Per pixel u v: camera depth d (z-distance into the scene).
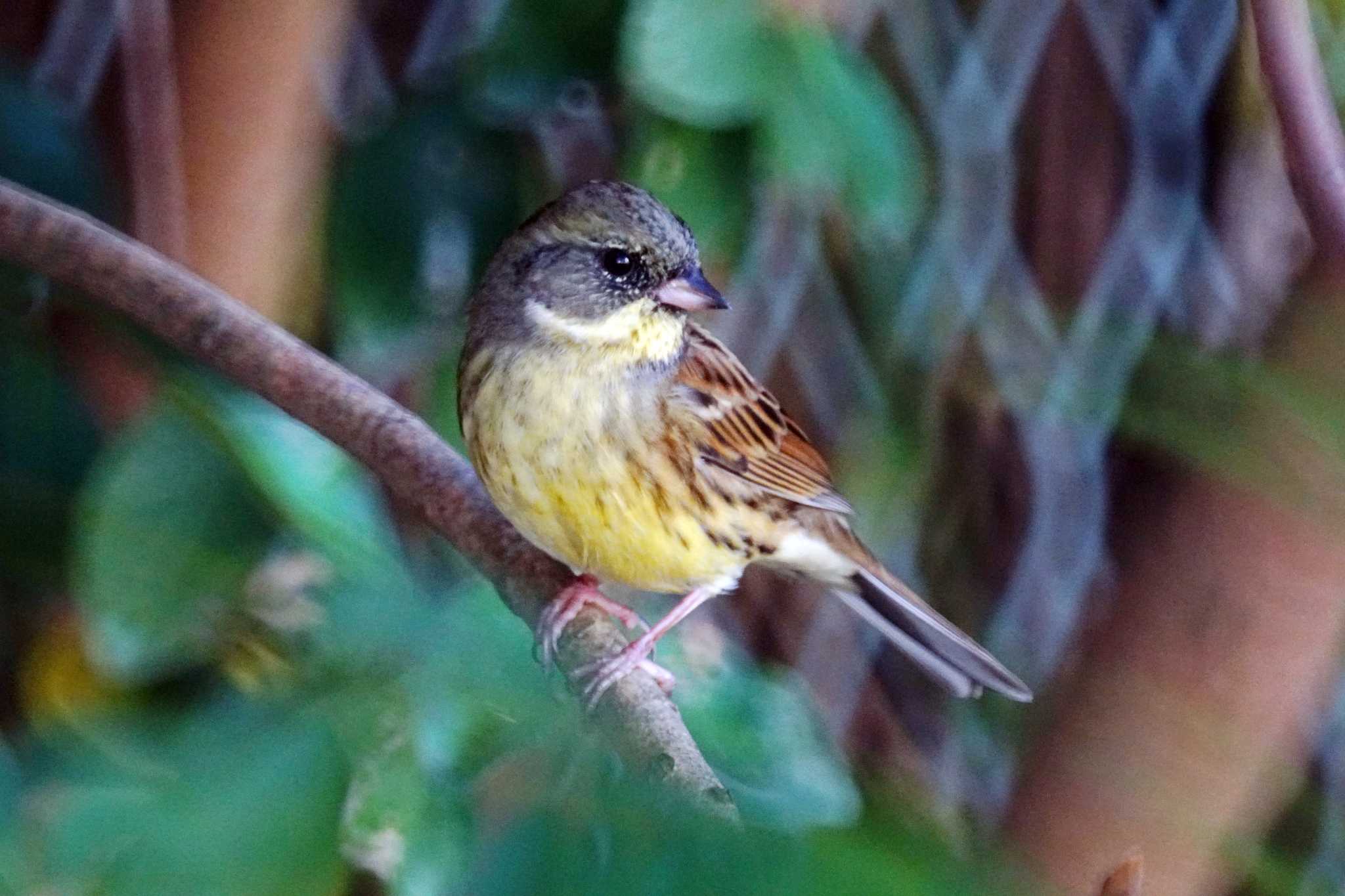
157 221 4.02
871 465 4.13
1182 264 4.15
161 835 3.32
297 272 4.05
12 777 3.52
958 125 4.14
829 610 4.18
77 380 4.00
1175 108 4.15
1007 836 3.97
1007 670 4.07
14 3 4.05
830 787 3.91
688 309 4.01
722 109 3.98
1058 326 4.14
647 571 4.02
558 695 3.87
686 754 3.90
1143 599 3.98
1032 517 4.17
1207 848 3.93
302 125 4.03
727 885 2.47
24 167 4.01
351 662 3.87
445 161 4.05
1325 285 3.89
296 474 3.92
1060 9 4.15
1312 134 3.91
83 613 3.93
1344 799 4.17
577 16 4.03
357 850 3.86
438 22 4.07
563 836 2.66
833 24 4.02
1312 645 3.97
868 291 4.13
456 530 3.99
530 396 4.00
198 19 4.02
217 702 3.79
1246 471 3.87
